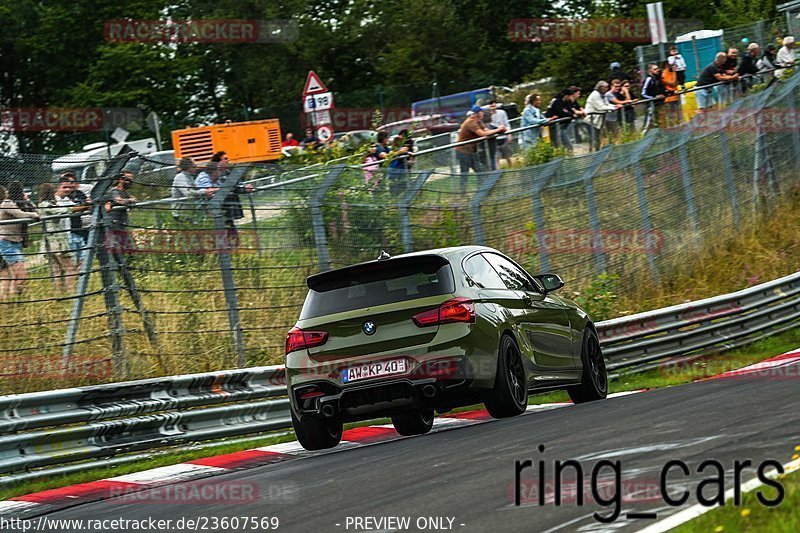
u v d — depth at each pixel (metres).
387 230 49.62
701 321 55.66
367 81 187.12
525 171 57.50
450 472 22.70
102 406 34.38
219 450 35.75
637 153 65.62
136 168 41.06
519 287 35.88
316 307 32.41
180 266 42.47
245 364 43.53
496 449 25.06
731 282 68.19
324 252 46.97
